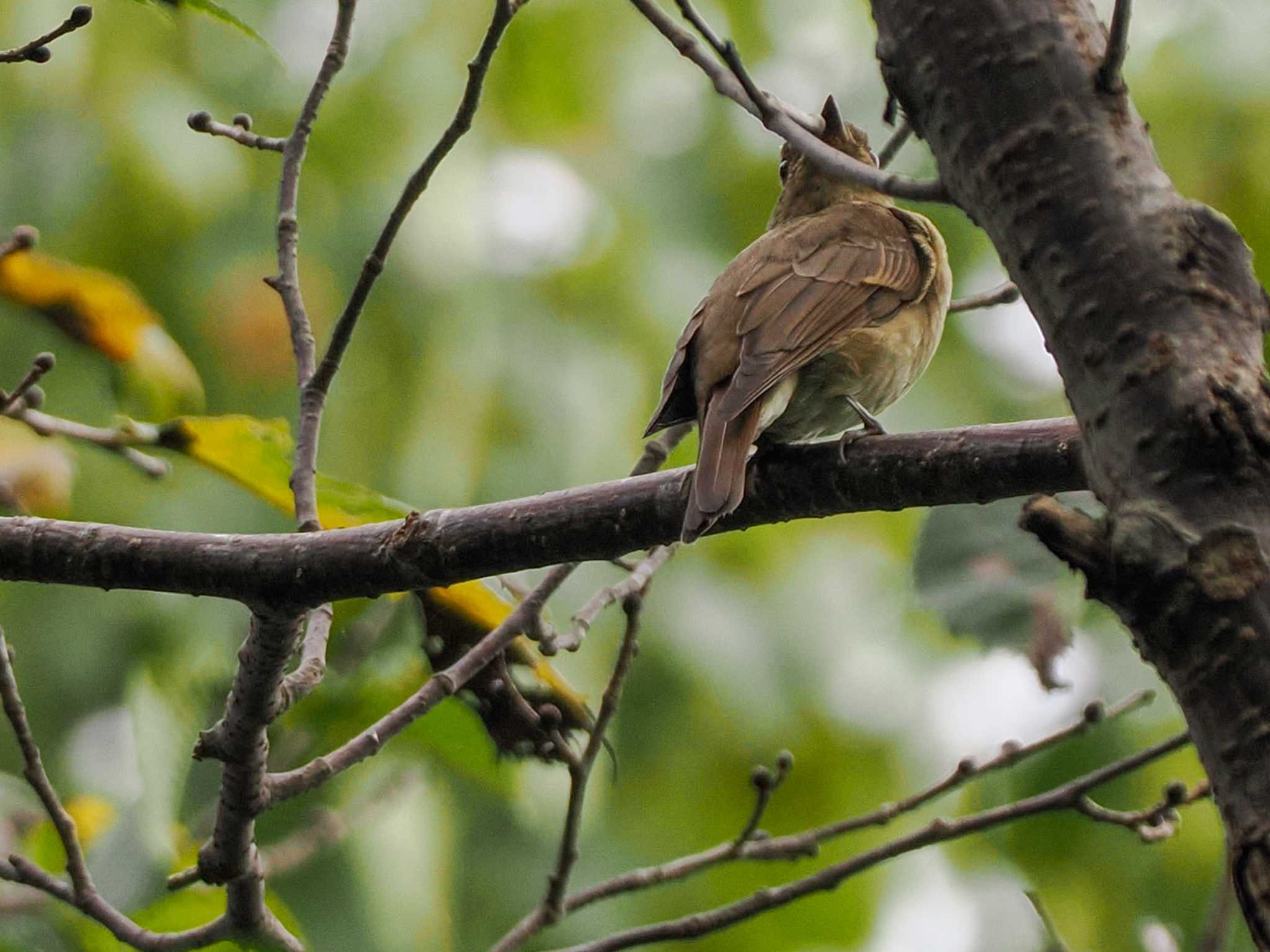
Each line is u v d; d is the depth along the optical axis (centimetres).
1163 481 400
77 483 1211
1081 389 421
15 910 838
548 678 804
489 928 1334
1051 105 437
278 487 823
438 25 1320
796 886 775
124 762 1247
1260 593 386
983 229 461
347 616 880
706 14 1459
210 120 774
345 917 1115
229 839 677
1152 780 1100
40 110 1255
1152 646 398
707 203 1457
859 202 939
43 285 897
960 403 1438
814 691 1403
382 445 1212
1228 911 753
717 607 1387
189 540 663
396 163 1282
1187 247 416
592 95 1396
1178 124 1179
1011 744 805
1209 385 400
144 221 1280
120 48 1270
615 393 1325
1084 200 427
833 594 1433
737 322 809
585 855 1380
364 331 1233
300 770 686
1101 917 1088
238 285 1285
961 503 628
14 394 793
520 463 1262
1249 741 380
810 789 1431
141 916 825
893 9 467
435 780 1166
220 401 1281
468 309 1237
